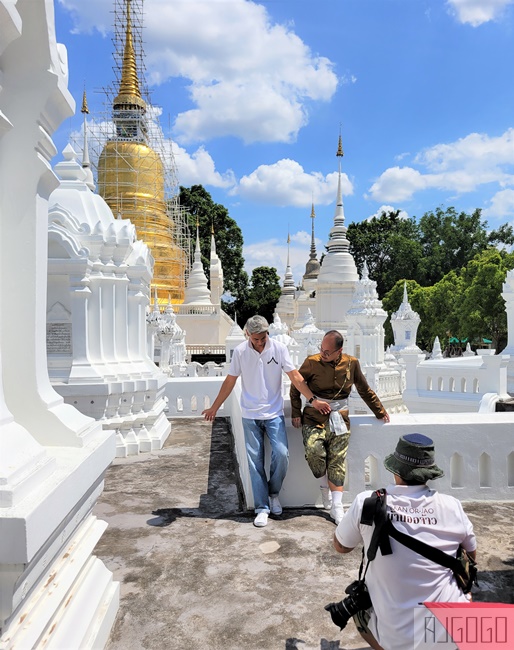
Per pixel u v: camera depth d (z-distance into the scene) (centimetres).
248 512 512
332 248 2945
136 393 789
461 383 1230
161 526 475
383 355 1742
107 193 3244
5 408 253
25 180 286
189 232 4447
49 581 252
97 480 305
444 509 257
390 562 248
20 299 291
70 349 750
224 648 300
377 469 533
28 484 219
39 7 262
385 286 5181
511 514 501
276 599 352
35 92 277
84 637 262
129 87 3372
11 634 211
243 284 5388
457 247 5172
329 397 495
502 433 539
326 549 426
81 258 723
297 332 1836
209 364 1900
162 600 349
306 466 526
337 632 316
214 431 905
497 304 3247
